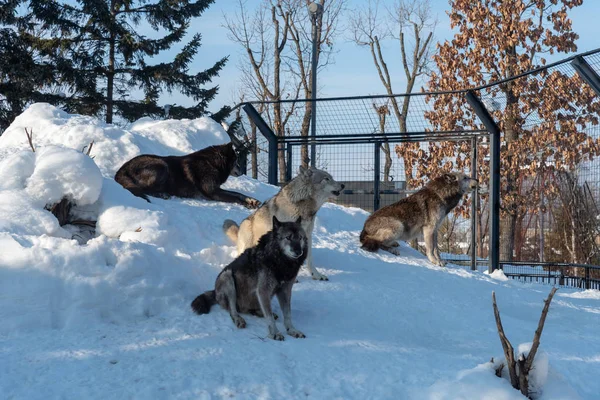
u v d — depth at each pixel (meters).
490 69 22.45
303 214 8.14
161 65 27.92
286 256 5.70
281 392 4.26
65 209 7.75
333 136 13.31
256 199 11.36
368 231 10.91
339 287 7.89
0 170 7.68
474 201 11.50
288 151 13.94
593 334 6.92
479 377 4.36
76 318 5.66
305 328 6.09
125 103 28.03
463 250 21.67
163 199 10.25
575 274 11.78
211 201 10.80
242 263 5.95
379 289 8.05
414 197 11.02
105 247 6.35
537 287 10.12
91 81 26.50
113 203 8.09
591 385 4.98
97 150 11.33
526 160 12.85
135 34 27.47
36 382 4.16
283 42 34.56
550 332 6.84
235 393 4.18
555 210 11.45
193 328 5.67
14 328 5.40
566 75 10.85
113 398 3.96
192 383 4.27
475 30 22.41
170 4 27.92
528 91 13.91
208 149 10.99
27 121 12.20
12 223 6.75
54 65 26.34
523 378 4.33
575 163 10.57
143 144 12.18
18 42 26.95
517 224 13.95
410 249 11.53
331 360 5.03
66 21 25.98
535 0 22.00
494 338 6.44
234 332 5.63
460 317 7.26
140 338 5.29
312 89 20.27
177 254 7.76
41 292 5.71
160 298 6.27
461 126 21.64
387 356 5.26
